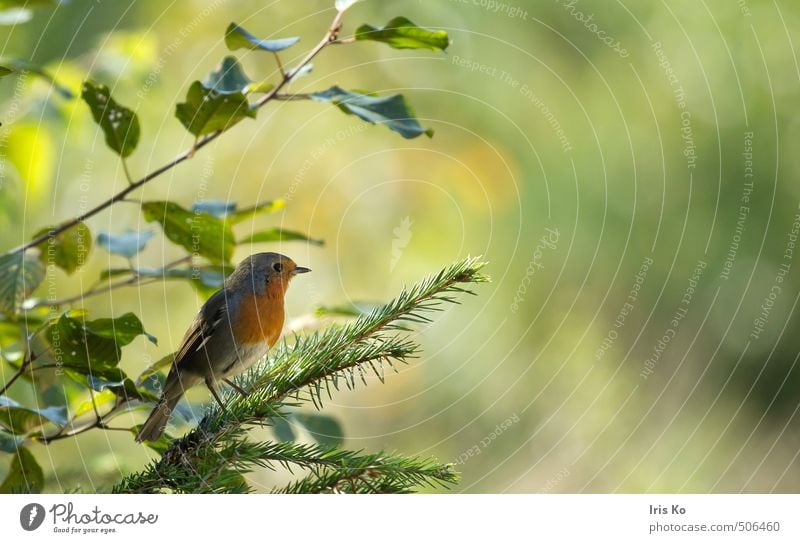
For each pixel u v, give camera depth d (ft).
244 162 23.20
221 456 20.81
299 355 20.95
